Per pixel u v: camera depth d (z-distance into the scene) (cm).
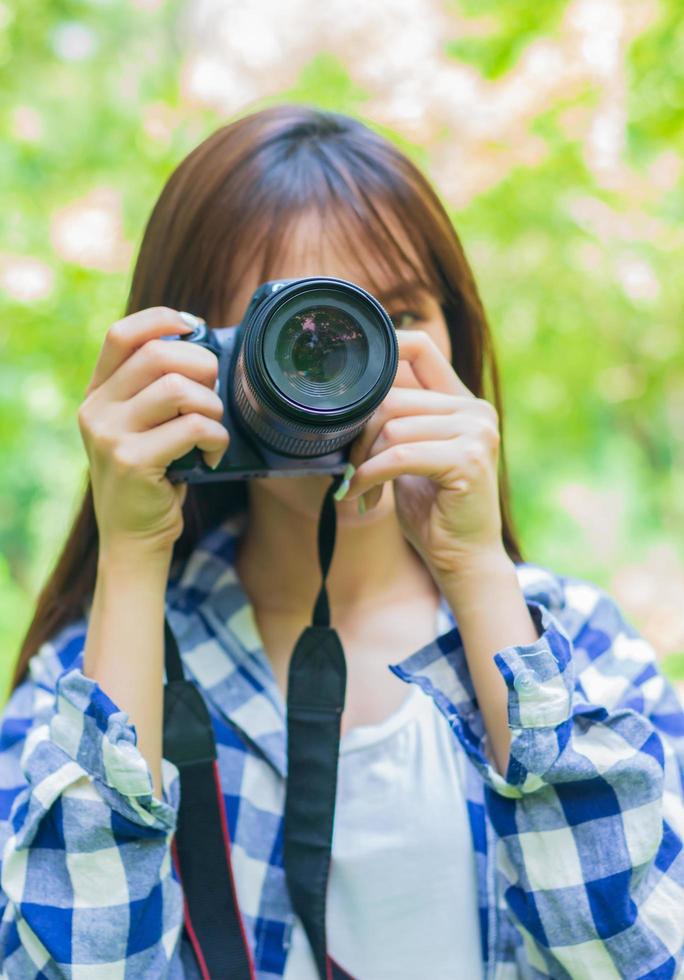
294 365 92
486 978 105
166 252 121
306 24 300
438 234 123
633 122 270
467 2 271
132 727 98
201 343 106
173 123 276
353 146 119
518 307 318
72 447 314
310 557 124
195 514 132
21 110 281
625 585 334
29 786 105
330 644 110
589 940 97
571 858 98
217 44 315
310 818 107
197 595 125
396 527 125
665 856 101
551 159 274
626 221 282
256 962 106
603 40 257
